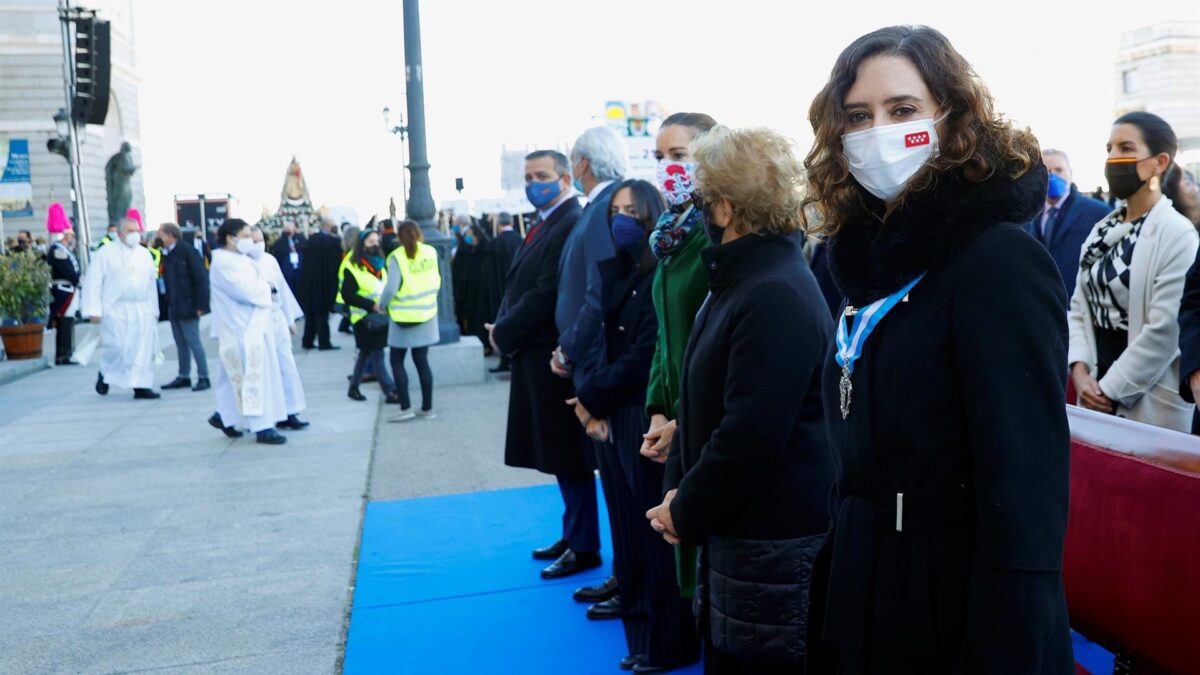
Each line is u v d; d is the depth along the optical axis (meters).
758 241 2.29
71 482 6.34
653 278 3.33
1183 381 2.93
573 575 4.36
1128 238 3.51
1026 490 1.37
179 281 10.43
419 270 8.09
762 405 2.13
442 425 7.94
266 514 5.46
